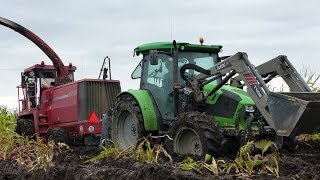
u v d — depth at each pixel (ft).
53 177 21.80
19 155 26.48
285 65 24.44
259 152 22.65
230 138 23.38
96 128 35.86
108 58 38.06
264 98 22.17
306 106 20.10
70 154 27.99
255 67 24.56
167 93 26.73
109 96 37.09
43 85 41.06
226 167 19.26
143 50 27.96
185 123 23.57
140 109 26.63
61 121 38.27
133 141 27.73
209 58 28.07
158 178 18.15
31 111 40.86
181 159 22.86
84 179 20.48
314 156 23.38
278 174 18.11
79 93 36.42
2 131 31.94
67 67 42.68
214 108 25.26
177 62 26.05
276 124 21.27
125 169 20.30
